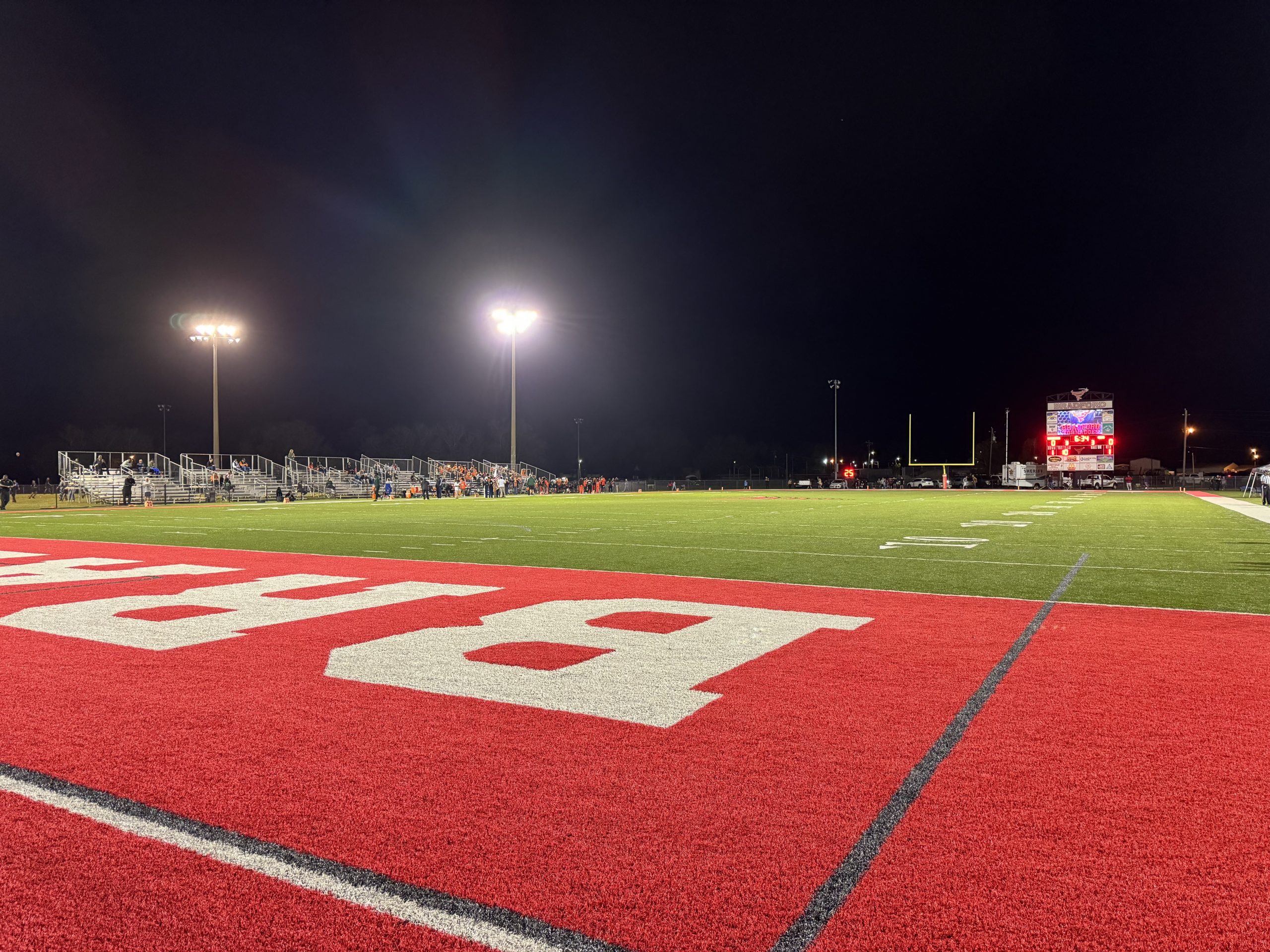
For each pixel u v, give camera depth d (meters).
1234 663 4.88
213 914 2.15
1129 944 1.99
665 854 2.46
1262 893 2.23
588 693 4.24
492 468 53.53
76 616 6.53
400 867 2.39
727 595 7.68
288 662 4.93
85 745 3.46
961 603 7.15
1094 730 3.61
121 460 37.81
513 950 1.98
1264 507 26.31
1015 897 2.21
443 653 5.20
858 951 1.97
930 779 3.04
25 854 2.48
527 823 2.68
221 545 13.29
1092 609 6.83
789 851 2.48
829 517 21.23
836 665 4.83
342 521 20.28
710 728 3.66
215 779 3.07
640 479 96.38
